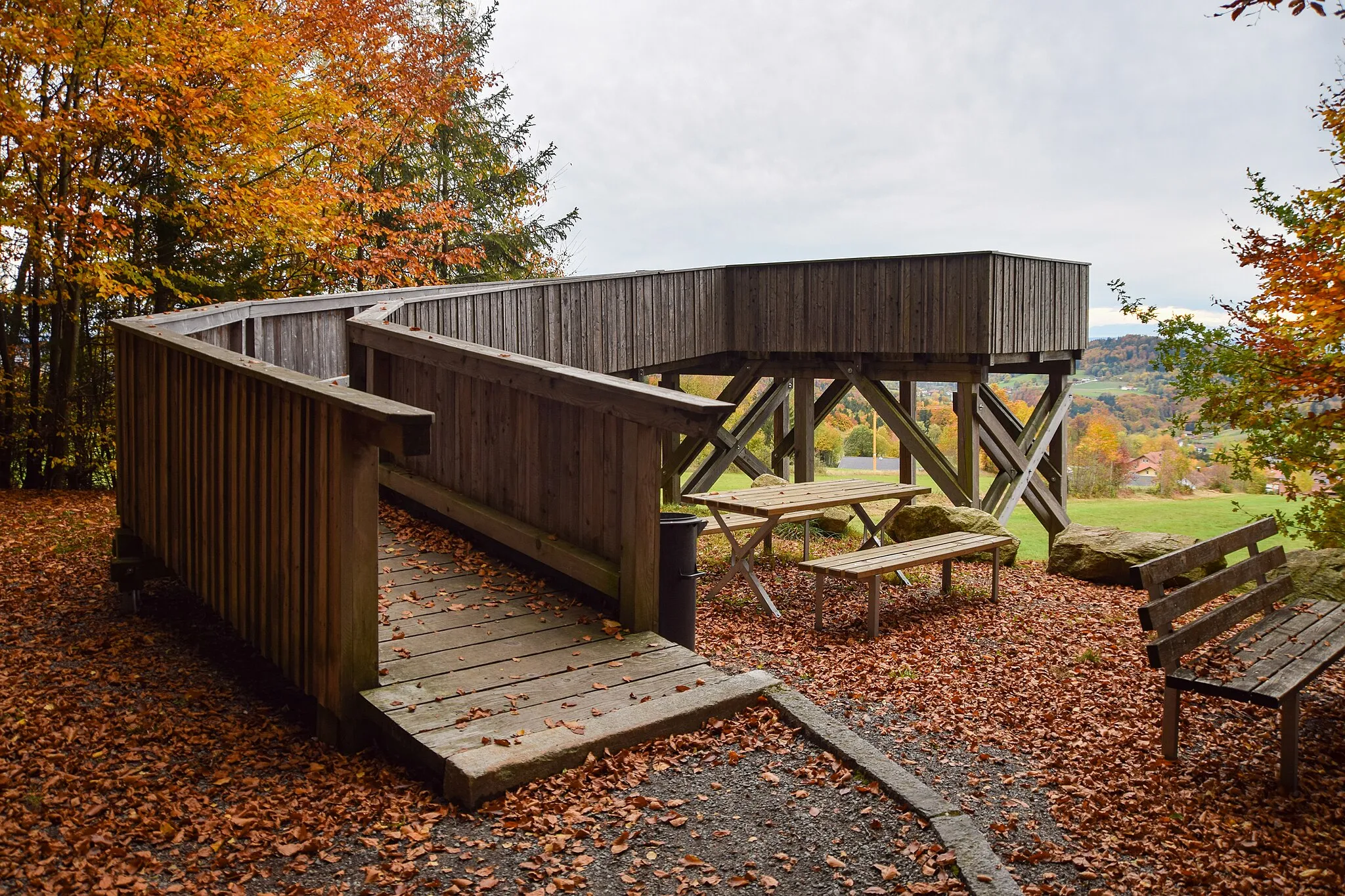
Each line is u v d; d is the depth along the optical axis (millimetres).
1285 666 3764
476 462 5648
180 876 2652
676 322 12258
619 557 4496
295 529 3787
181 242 11828
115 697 4117
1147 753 3881
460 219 19984
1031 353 12133
